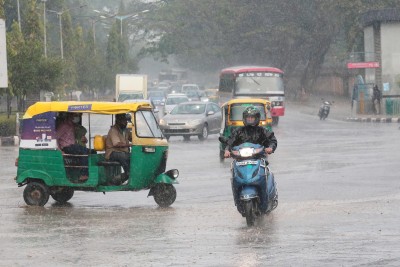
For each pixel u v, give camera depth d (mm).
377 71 96500
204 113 59812
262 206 20266
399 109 87875
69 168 24344
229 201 24672
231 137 20672
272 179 21078
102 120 81562
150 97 117062
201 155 43375
